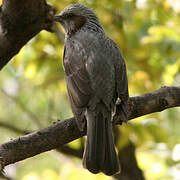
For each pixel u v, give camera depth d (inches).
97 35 408.5
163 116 578.9
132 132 499.5
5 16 377.1
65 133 346.9
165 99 373.1
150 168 569.9
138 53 521.3
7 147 335.0
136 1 505.7
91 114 360.5
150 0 513.3
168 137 518.0
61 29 533.6
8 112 644.7
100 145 347.9
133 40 520.4
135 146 557.0
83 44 398.3
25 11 370.0
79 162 594.6
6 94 621.9
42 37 533.0
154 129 503.8
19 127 628.4
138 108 369.1
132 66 529.3
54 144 346.3
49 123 552.4
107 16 516.1
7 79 650.2
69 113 591.8
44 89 561.0
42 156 661.9
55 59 539.2
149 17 521.7
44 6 379.2
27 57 541.6
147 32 526.0
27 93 630.5
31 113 595.8
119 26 518.9
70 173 587.8
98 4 510.3
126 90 372.5
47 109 617.0
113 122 370.3
